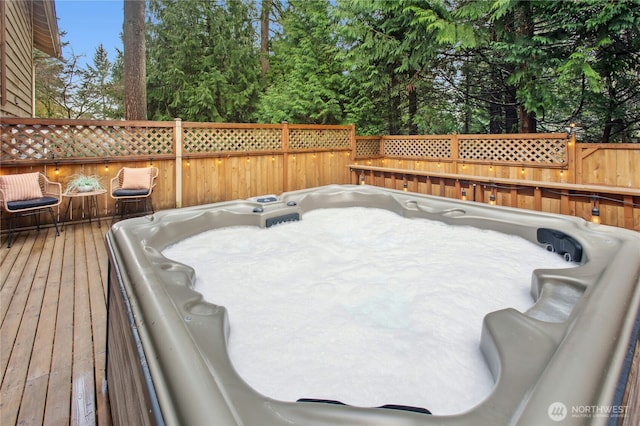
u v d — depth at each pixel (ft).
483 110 26.89
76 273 9.63
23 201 12.48
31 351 6.06
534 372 2.90
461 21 19.97
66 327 6.85
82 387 5.21
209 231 9.57
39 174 13.62
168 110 41.55
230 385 2.71
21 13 21.57
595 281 4.66
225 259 7.90
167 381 2.55
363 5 21.79
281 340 4.50
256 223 10.28
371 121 27.25
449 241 8.89
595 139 23.18
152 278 4.54
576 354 2.87
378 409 2.46
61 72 52.95
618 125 21.70
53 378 5.39
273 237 9.64
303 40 28.91
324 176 22.09
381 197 12.26
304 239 9.50
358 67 24.63
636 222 9.47
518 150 17.78
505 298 5.73
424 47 21.08
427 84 24.39
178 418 2.20
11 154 13.26
